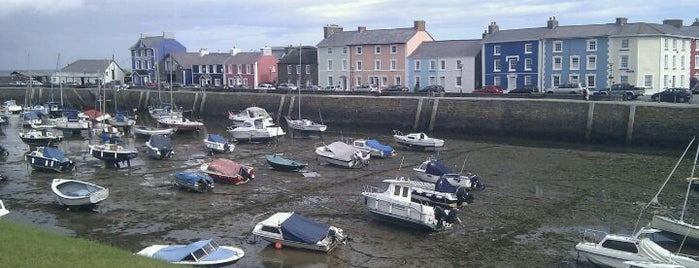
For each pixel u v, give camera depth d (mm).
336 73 86000
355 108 59438
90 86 95125
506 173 34531
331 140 50219
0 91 96688
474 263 20016
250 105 70062
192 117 73750
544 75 67562
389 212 24094
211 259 18875
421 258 20469
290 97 65750
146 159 40125
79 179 33406
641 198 28250
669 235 21281
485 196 28859
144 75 115375
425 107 54344
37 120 59000
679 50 64188
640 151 41594
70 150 44844
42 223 24609
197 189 29781
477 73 73688
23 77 113938
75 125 53125
